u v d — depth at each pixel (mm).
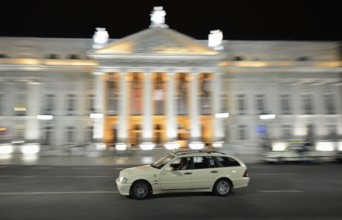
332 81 45031
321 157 25391
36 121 41219
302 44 48250
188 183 11117
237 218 8422
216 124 39688
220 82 40656
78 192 12461
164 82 43469
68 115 42250
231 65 45156
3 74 41125
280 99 44625
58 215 8844
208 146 38531
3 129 40688
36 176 17656
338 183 14602
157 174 11031
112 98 42500
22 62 43219
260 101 44406
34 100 41500
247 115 43781
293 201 10609
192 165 11391
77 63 44125
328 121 44688
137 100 43156
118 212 9141
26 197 11484
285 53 47781
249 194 11844
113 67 39062
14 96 41562
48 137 41531
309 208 9578
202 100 43125
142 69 39562
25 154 36219
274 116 39500
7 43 44094
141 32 39719
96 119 38000
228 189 11414
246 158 30375
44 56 44781
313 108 44750
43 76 42156
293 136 43875
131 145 38656
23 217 8656
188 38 39938
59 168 22438
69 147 36531
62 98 42469
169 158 11930
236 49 47125
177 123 43188
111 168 22359
